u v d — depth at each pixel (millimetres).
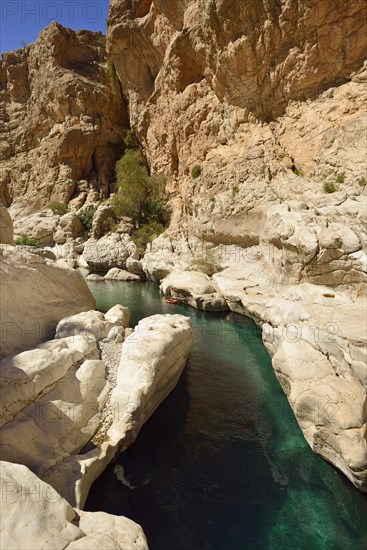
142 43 32656
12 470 4781
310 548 5203
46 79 42938
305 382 7762
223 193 23422
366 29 18672
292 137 21734
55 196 40125
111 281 25719
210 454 7180
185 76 29078
